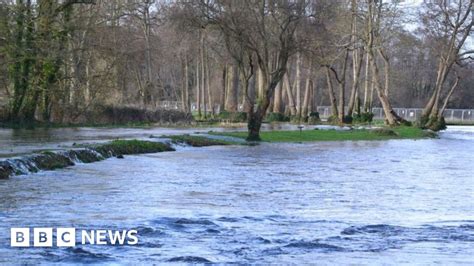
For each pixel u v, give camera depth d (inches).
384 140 2308.1
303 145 1952.5
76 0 2092.8
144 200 883.4
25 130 1996.8
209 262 588.1
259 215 803.4
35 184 971.3
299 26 2044.8
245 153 1628.9
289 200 926.4
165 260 590.6
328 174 1246.3
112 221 735.7
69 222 722.8
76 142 1469.0
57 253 600.7
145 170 1205.1
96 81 2479.1
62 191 924.0
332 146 1955.0
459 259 621.0
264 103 1979.6
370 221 785.6
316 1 2082.9
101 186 987.3
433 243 679.1
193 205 860.0
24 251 603.2
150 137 1737.2
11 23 1891.0
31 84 2144.4
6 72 2073.1
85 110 2481.5
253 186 1051.9
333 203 911.7
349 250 642.8
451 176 1270.9
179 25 1994.3
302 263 593.9
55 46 2043.6
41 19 1961.1
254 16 1924.2
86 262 577.6
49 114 2357.3
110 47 2365.9
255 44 1947.6
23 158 1081.4
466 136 2704.2
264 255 616.7
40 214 760.3
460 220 806.5
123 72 2659.9
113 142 1478.8
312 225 753.0
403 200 956.6
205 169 1259.8
